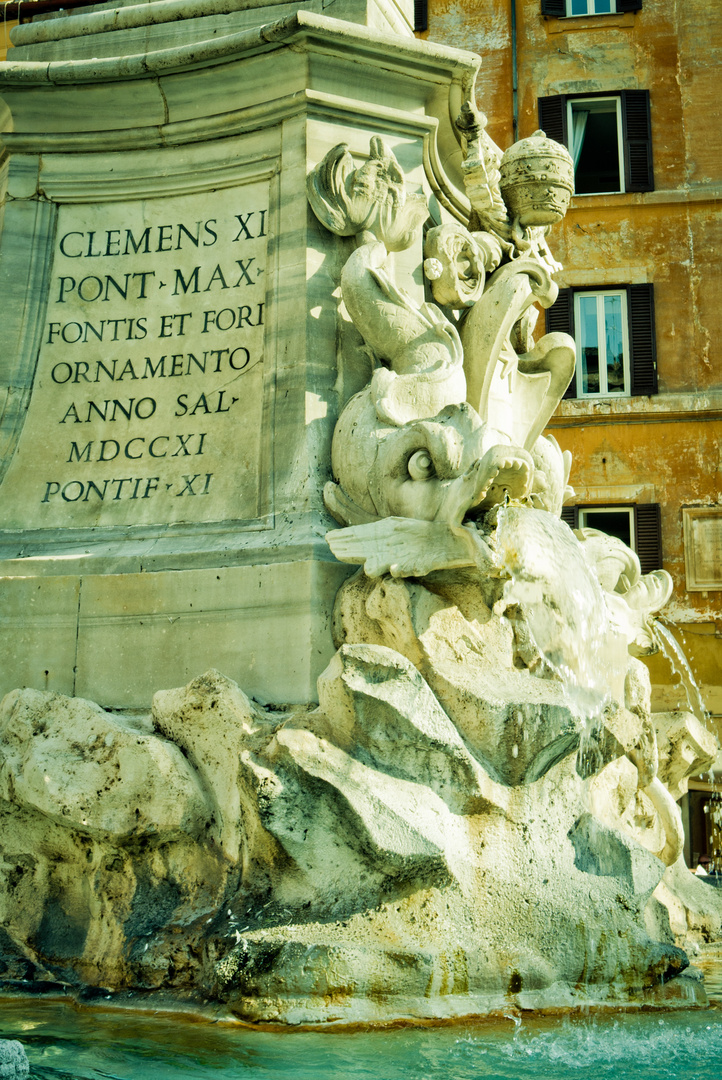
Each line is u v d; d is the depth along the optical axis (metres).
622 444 19.75
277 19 6.38
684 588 19.16
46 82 6.26
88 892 4.80
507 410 6.46
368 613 4.86
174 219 6.19
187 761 4.62
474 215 6.92
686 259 20.20
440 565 4.76
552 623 5.03
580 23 21.12
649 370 19.88
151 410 5.92
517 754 4.46
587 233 20.48
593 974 4.41
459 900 4.27
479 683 4.59
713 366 19.83
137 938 4.43
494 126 21.14
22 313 6.18
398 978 4.04
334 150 5.89
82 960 4.64
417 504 4.93
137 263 6.18
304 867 4.17
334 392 5.70
